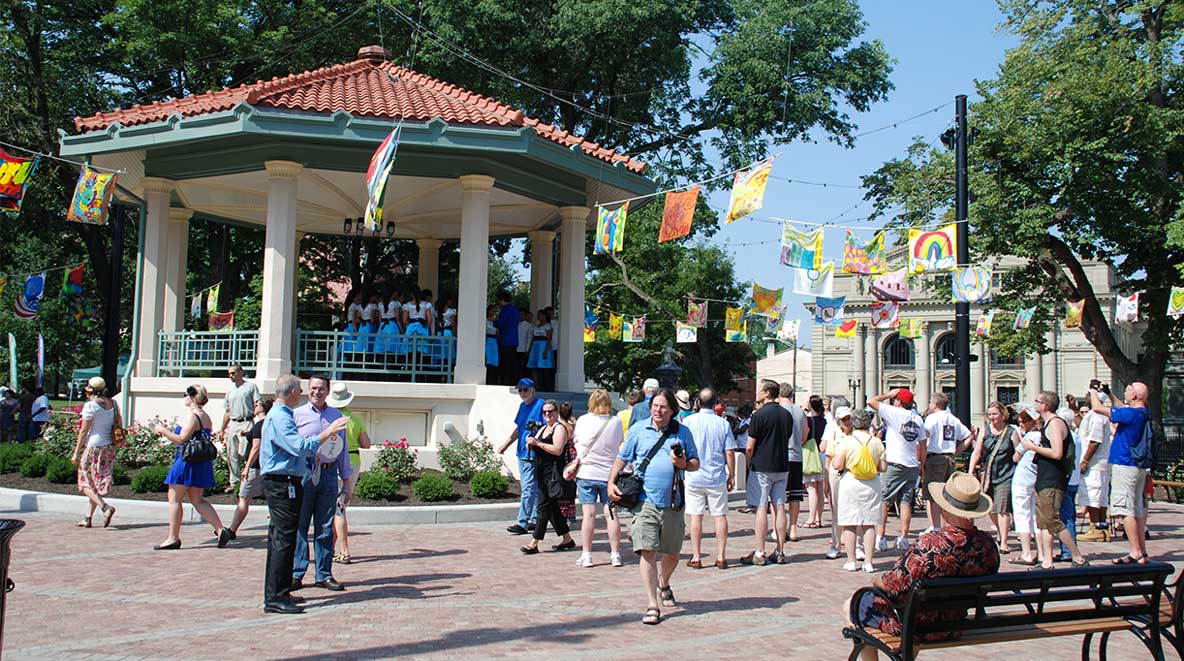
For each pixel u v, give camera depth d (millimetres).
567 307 19484
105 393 12500
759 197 12578
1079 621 6098
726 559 11273
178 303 19938
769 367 88250
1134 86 25969
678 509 8156
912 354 66688
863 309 67250
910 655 5449
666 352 31266
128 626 7344
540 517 11227
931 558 5648
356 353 17344
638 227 34844
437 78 30500
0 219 29891
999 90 28391
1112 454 11266
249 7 29891
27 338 46781
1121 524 14289
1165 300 29891
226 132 15617
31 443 17156
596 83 33312
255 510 12836
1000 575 5695
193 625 7422
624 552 11453
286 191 16312
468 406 16547
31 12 27750
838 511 10594
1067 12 28672
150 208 18031
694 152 33688
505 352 19766
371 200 14109
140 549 10836
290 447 7902
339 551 10430
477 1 29625
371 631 7312
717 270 51188
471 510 13633
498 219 21766
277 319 16016
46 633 7078
